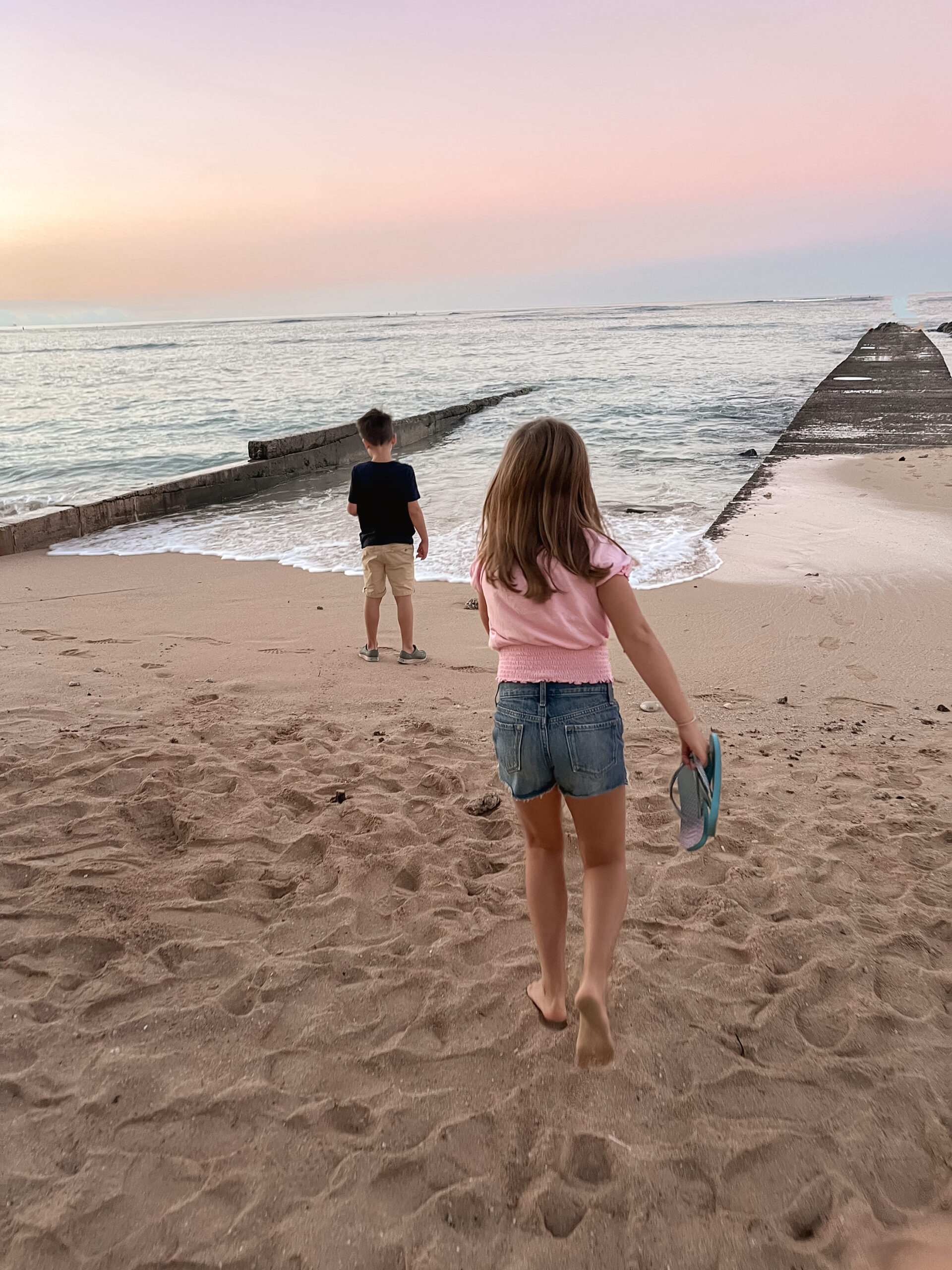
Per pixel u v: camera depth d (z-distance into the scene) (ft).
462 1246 5.99
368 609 18.95
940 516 30.66
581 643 7.07
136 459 55.21
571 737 7.02
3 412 85.15
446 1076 7.57
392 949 9.30
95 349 314.55
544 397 83.05
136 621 22.49
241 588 25.72
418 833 11.62
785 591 23.35
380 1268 5.84
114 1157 6.68
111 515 35.53
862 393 69.87
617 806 7.30
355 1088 7.45
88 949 9.26
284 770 13.37
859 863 10.89
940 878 10.51
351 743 14.42
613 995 8.51
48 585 26.45
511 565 7.07
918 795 12.62
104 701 16.26
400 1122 7.06
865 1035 7.97
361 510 18.49
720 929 9.64
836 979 8.76
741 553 27.27
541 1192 6.39
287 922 9.77
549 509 6.91
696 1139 6.85
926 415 56.54
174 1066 7.63
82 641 20.67
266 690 17.20
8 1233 6.00
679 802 7.66
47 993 8.52
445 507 37.63
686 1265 5.86
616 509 35.42
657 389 85.15
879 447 45.83
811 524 30.55
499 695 7.47
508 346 190.80
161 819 11.94
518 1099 7.27
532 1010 8.33
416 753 14.07
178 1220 6.17
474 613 22.75
